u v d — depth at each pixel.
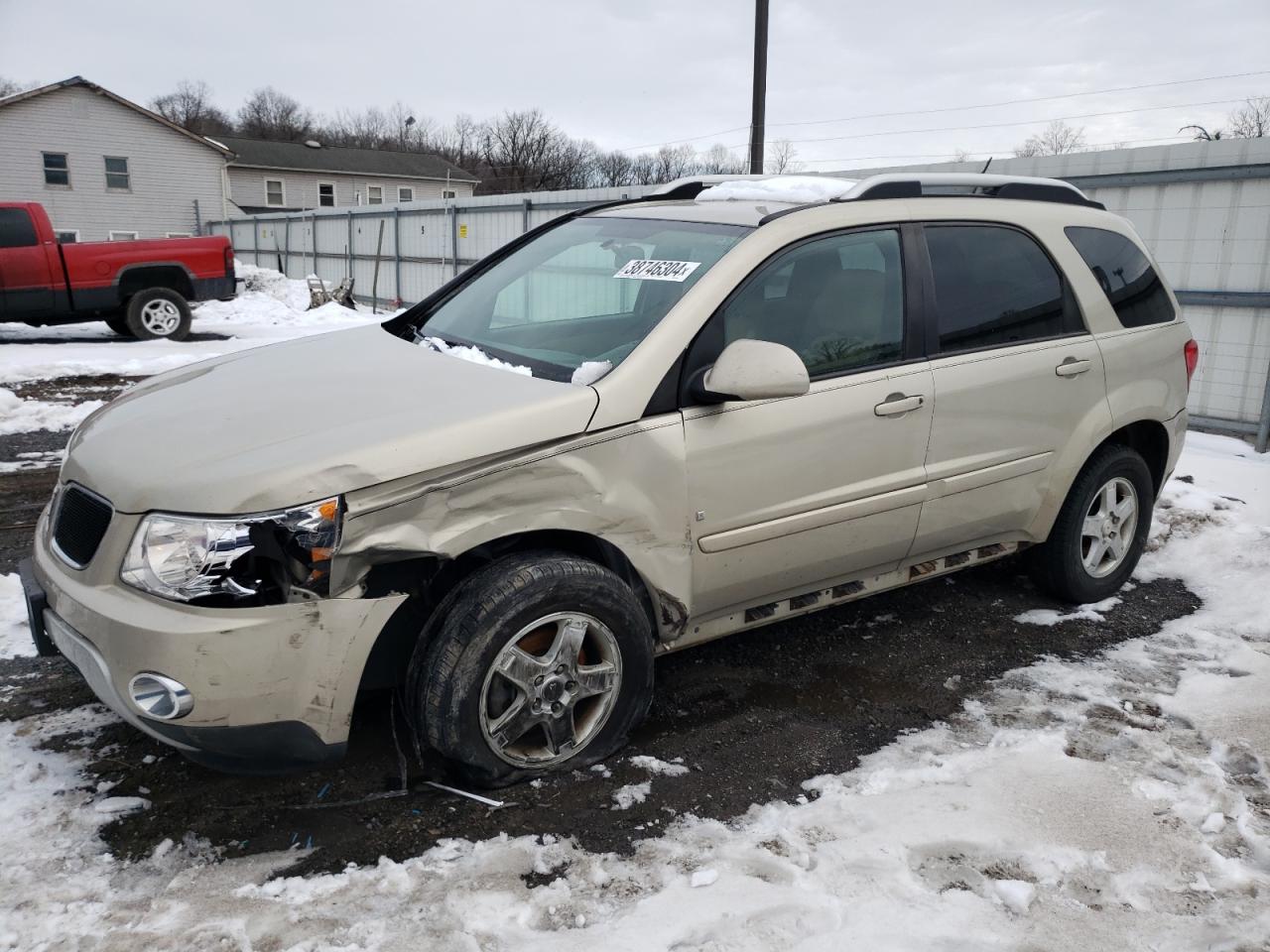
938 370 3.75
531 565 2.92
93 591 2.64
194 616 2.51
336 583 2.62
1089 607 4.70
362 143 90.88
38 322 14.60
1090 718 3.61
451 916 2.46
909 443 3.68
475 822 2.88
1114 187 9.23
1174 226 8.85
